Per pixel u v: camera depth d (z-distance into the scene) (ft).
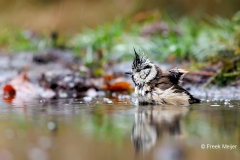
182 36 60.95
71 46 69.05
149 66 34.42
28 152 19.47
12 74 54.29
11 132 23.26
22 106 33.01
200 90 42.34
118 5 91.20
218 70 44.96
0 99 38.19
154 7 87.25
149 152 19.33
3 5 98.02
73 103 34.58
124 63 56.80
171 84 33.81
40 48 68.03
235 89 41.96
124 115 27.89
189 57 53.62
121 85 43.86
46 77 47.39
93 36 65.51
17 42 72.23
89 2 95.09
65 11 94.63
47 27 91.15
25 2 97.96
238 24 56.70
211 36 56.49
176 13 85.92
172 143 20.62
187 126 23.98
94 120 26.21
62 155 19.04
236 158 18.57
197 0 84.89
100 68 53.26
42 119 26.84
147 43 59.47
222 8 82.28
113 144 20.70
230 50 49.52
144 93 33.91
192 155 18.90
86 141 21.17
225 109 29.96
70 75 48.34
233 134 22.03
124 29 71.20
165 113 28.40
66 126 24.61
